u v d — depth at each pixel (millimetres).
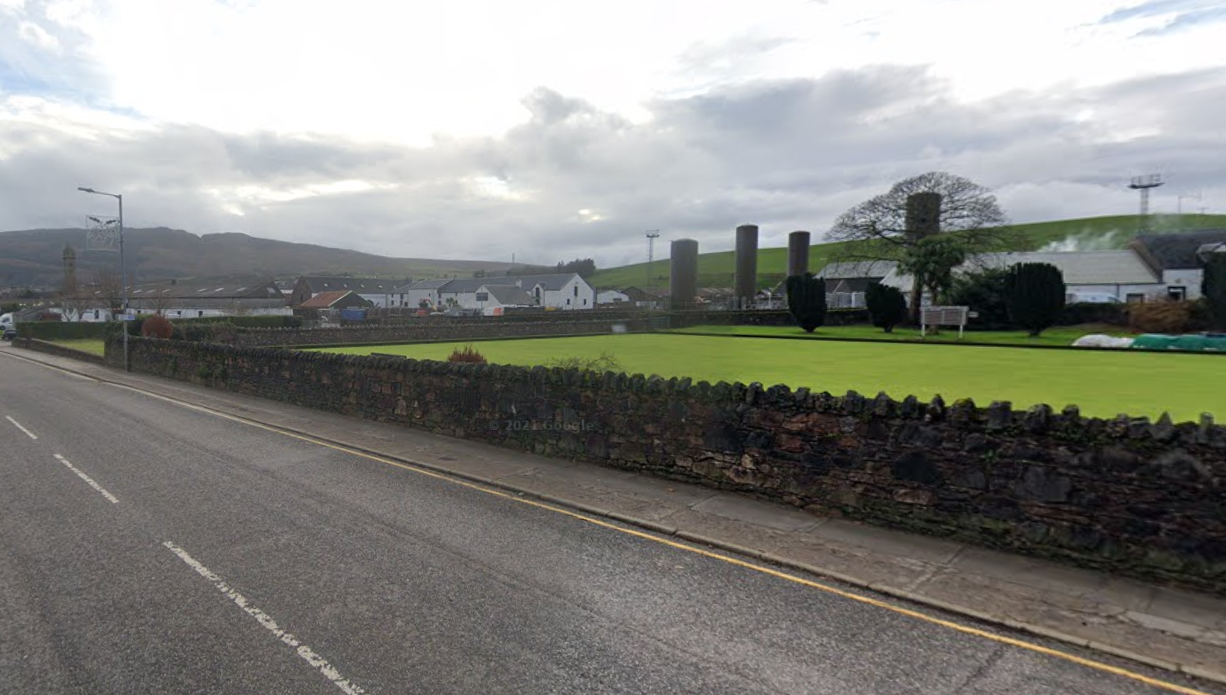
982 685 4074
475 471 9406
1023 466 6125
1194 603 5145
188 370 22547
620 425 9352
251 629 4703
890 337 38031
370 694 3908
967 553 6195
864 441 7055
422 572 5762
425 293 113125
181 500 7973
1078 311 39625
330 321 59781
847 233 49062
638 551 6348
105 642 4516
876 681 4109
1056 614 4973
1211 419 5508
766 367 21875
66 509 7570
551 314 54406
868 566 5906
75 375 26141
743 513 7414
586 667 4230
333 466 9898
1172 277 52562
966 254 42938
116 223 28797
